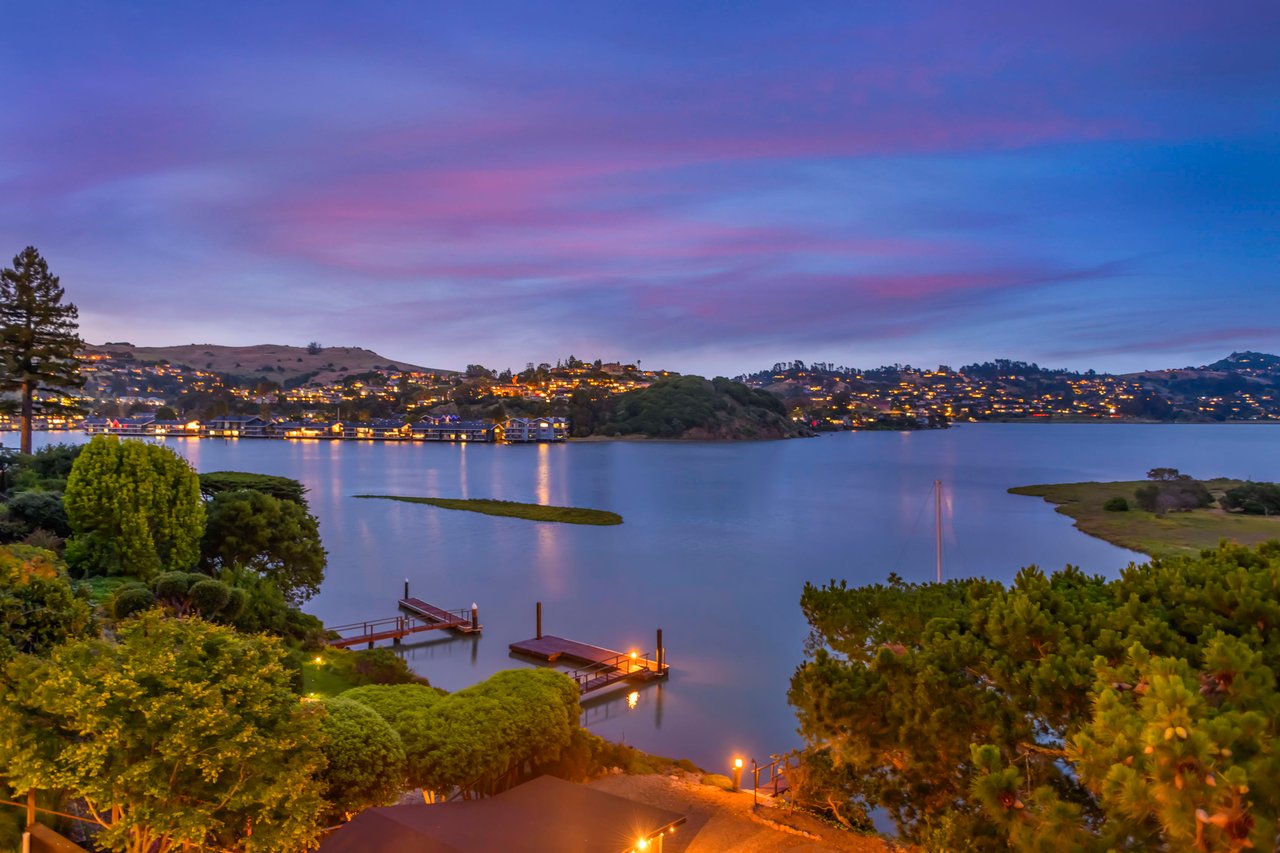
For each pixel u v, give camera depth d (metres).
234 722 10.55
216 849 11.21
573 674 36.41
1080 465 174.12
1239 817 5.50
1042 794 7.16
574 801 12.89
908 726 11.52
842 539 76.62
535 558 66.81
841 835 17.31
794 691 13.87
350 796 13.41
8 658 13.13
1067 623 11.39
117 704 10.30
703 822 18.30
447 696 17.06
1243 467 167.25
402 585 56.00
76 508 30.62
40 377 63.06
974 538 77.12
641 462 187.62
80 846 11.57
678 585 56.41
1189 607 10.98
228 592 25.83
